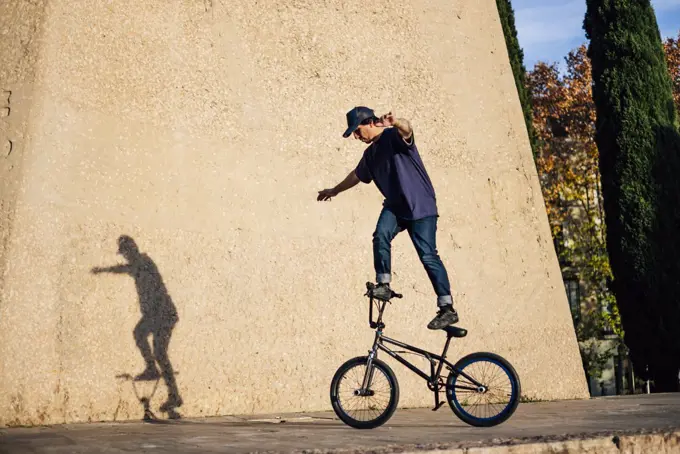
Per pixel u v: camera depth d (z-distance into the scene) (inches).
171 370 235.6
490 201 314.7
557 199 1107.9
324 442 157.2
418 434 173.0
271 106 273.1
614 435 163.9
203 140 256.5
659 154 522.0
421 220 197.3
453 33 322.7
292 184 272.2
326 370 264.2
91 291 225.5
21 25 233.3
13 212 216.5
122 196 236.8
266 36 277.1
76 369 219.0
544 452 154.4
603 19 544.4
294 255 266.8
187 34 260.1
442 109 311.3
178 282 241.9
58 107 229.3
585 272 1136.8
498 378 190.4
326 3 293.3
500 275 308.5
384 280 196.2
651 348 512.1
